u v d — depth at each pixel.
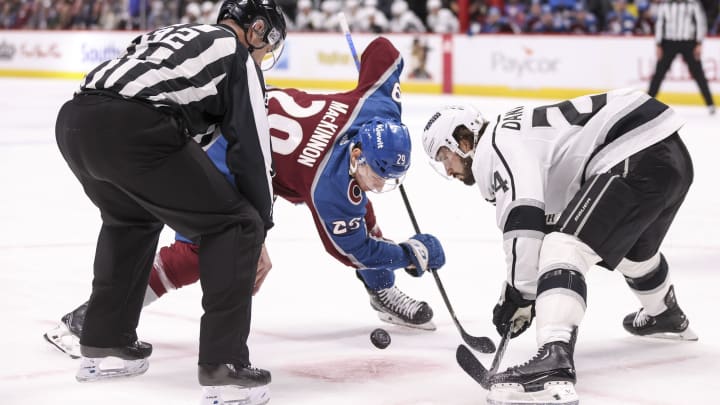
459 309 8.30
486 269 9.80
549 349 5.63
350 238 6.79
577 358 6.85
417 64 32.66
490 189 6.25
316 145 6.75
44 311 8.10
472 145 6.53
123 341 6.22
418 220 12.73
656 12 29.62
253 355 6.99
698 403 5.81
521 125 6.33
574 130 6.33
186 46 5.64
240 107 5.61
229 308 5.64
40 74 40.34
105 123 5.50
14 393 6.04
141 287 6.24
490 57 31.16
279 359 6.88
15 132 23.09
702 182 15.70
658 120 6.35
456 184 15.84
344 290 9.02
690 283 9.06
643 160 6.20
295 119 6.89
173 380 6.36
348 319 8.04
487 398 5.62
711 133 21.70
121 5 38.38
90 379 6.29
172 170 5.57
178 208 5.66
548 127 6.35
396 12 33.50
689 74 28.19
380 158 6.41
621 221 6.05
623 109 6.35
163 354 6.96
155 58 5.62
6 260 10.18
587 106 6.43
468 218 12.86
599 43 29.08
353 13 34.09
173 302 8.48
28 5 40.75
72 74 39.41
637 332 7.33
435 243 7.21
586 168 6.34
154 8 37.75
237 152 5.60
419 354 7.02
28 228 12.10
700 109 27.34
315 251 10.72
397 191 15.05
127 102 5.50
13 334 7.42
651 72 28.45
